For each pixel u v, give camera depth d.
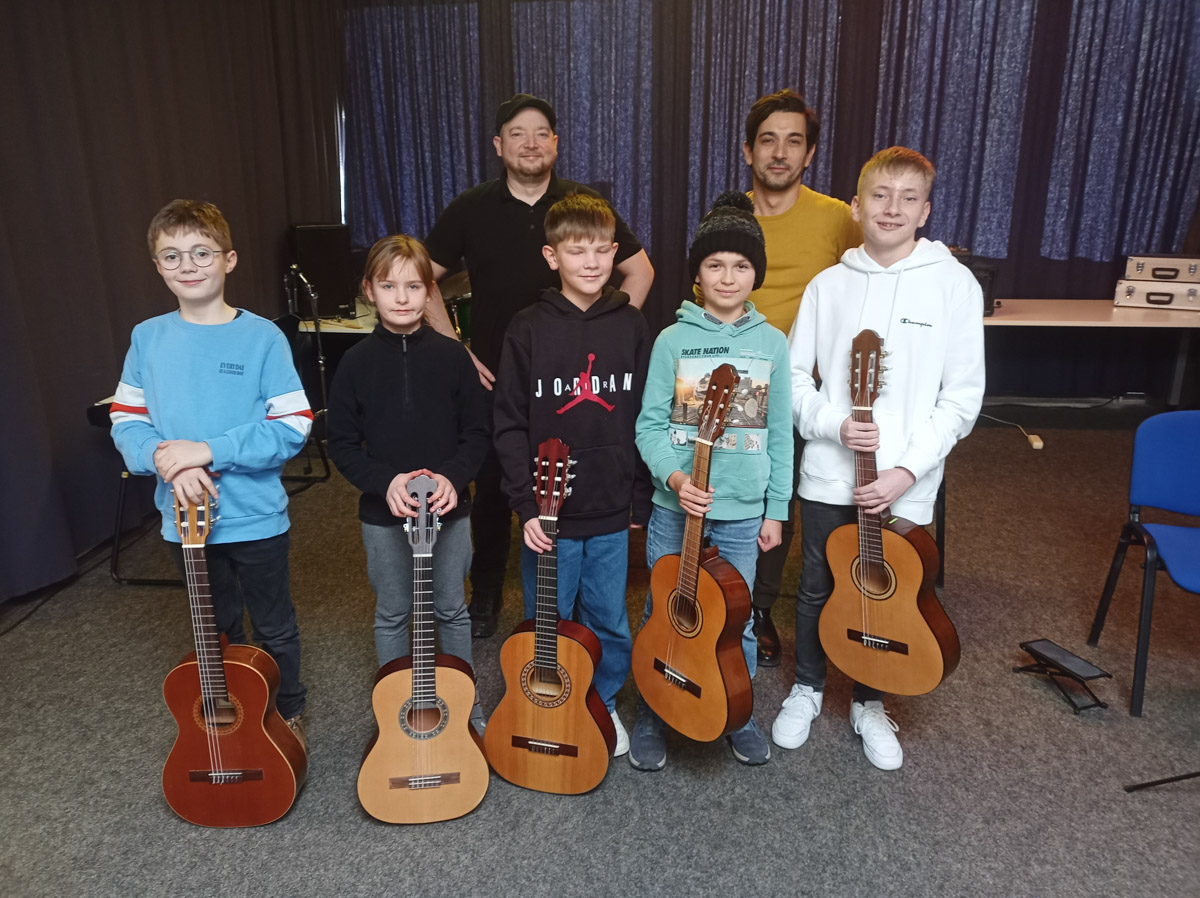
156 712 2.16
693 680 1.76
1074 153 4.82
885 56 4.80
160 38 3.41
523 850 1.70
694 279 1.94
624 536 1.94
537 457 1.78
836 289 1.95
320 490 3.83
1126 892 1.59
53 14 2.80
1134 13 4.60
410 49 5.01
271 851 1.70
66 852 1.70
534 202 2.35
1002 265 5.04
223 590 1.88
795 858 1.68
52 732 2.08
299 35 4.53
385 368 1.83
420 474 1.74
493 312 2.41
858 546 1.86
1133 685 2.13
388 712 1.74
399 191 5.21
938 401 1.91
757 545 1.99
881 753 1.93
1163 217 4.86
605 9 4.89
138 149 3.28
